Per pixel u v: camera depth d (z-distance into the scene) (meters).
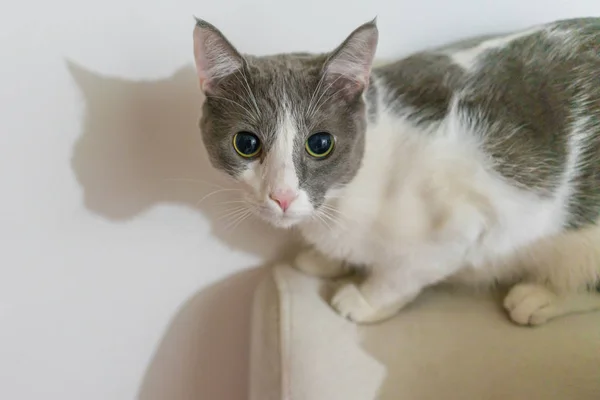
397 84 0.33
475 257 0.35
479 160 0.32
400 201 0.32
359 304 0.35
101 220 0.38
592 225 0.34
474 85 0.32
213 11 0.34
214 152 0.31
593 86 0.32
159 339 0.43
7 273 0.38
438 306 0.36
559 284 0.35
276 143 0.29
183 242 0.41
